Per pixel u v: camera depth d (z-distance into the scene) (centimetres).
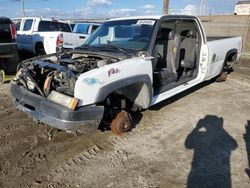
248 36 1444
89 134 397
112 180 294
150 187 284
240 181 297
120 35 449
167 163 329
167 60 498
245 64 1098
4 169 309
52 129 411
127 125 393
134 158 338
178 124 445
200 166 324
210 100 576
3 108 500
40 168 313
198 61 545
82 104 312
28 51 1107
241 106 543
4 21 679
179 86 495
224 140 392
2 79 676
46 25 1073
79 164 323
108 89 331
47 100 324
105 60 372
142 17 455
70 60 388
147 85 391
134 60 373
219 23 1617
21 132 402
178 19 480
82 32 1116
